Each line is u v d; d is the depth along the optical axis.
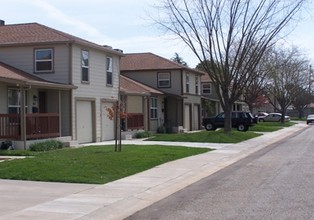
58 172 14.55
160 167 16.84
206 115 55.47
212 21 35.00
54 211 9.65
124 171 15.23
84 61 28.48
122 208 10.16
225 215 9.02
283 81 68.06
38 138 23.78
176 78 44.25
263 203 10.05
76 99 27.53
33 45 27.05
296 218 8.58
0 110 23.41
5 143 22.44
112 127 32.28
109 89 31.70
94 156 18.41
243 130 45.09
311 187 11.97
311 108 118.69
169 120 44.56
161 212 9.59
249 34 35.91
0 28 29.84
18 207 10.02
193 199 10.91
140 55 47.34
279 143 29.70
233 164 18.31
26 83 22.17
